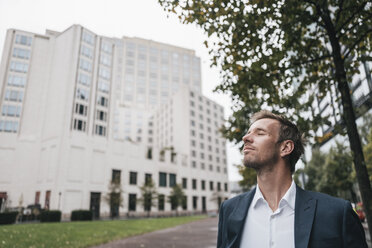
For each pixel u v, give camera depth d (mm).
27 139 40844
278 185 1361
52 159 38219
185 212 55969
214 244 9961
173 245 9703
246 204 1412
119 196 36531
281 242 1209
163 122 78125
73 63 41812
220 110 78938
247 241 1305
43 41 45875
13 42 43812
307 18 3680
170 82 100188
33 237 9258
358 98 13281
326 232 1134
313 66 4426
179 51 107438
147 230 16031
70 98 40031
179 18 3572
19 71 43094
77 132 39719
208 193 64250
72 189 37250
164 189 52406
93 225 17062
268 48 3414
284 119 1516
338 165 15703
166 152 55281
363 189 3293
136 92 94000
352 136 3516
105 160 42406
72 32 43250
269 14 3426
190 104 68188
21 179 39094
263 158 1389
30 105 42469
